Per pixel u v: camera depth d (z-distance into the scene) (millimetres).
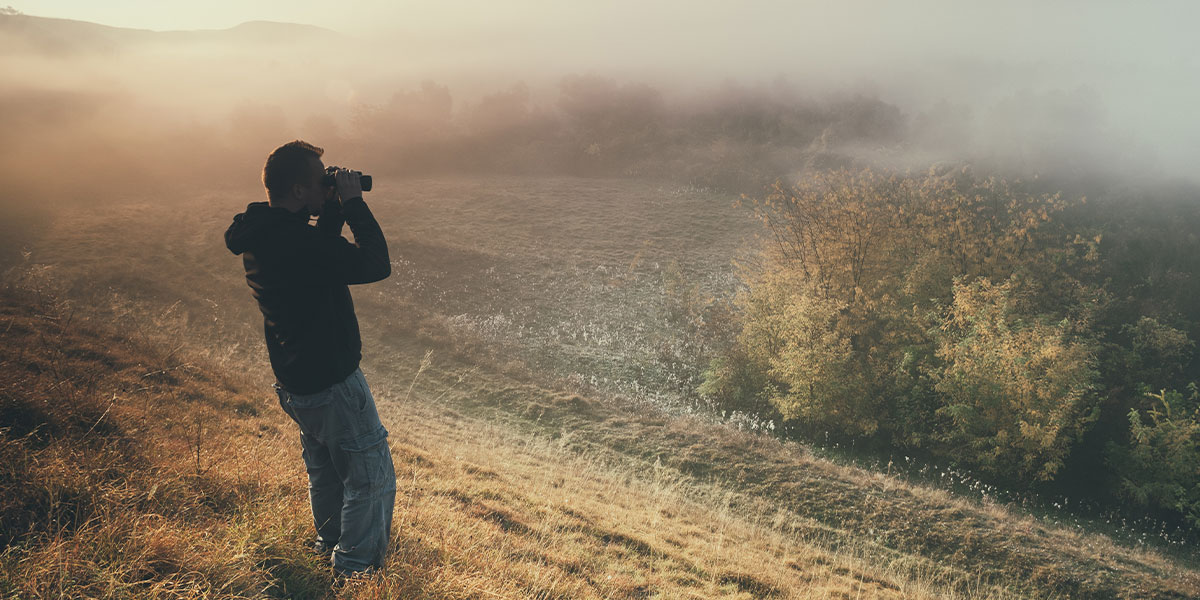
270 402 11641
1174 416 24891
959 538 15562
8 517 2891
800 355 25969
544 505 8070
